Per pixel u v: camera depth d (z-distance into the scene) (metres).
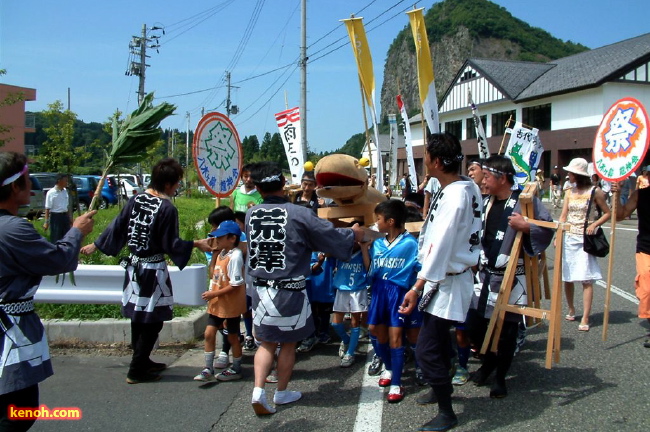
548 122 28.55
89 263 7.15
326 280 5.32
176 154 39.00
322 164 4.82
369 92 7.00
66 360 4.93
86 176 20.61
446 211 3.36
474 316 4.24
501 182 4.21
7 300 2.72
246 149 45.25
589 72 26.59
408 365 4.87
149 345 4.39
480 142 7.95
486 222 4.28
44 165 20.50
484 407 3.83
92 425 3.65
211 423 3.68
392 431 3.52
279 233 3.71
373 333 4.23
